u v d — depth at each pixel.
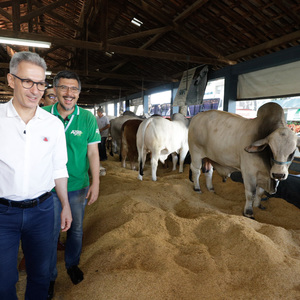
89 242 2.84
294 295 1.84
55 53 16.23
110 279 2.01
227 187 4.70
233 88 7.48
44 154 1.45
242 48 7.11
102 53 12.08
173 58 7.32
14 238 1.40
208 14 6.30
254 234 2.50
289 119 12.73
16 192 1.35
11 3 6.15
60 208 1.96
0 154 1.30
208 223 2.85
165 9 6.91
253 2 5.26
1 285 1.34
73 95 1.89
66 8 10.76
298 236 2.72
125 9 7.78
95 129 2.09
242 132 3.43
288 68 6.00
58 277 2.26
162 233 2.75
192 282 2.00
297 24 5.36
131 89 14.48
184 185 4.63
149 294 1.88
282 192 4.04
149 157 7.86
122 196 3.84
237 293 1.87
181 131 5.80
